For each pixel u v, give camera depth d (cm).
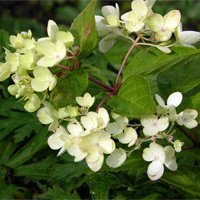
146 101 29
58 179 38
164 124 29
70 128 29
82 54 31
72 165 37
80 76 30
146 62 32
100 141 28
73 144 28
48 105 30
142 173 37
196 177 35
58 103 30
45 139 38
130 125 30
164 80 38
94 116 28
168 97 33
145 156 30
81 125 29
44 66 29
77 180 38
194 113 30
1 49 39
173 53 31
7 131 40
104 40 34
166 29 31
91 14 31
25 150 39
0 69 30
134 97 30
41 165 40
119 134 30
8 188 39
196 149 37
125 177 37
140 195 38
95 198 36
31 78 30
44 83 29
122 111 30
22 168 40
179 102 30
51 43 29
